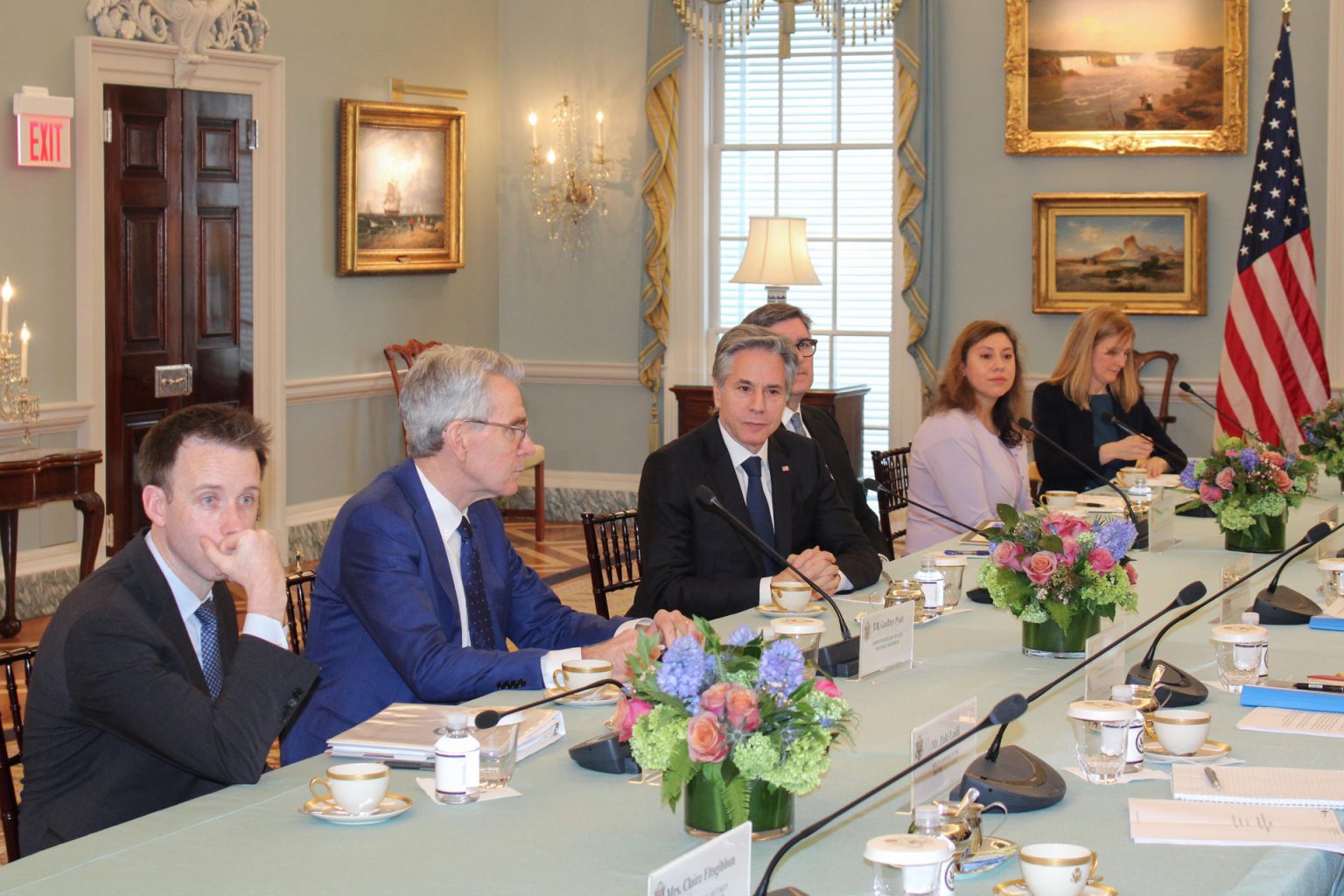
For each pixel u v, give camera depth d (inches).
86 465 224.7
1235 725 87.9
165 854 65.9
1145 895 60.7
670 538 134.1
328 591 102.0
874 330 329.7
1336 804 72.1
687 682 65.0
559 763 80.3
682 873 53.9
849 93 327.3
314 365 302.0
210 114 272.1
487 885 62.1
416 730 83.3
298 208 295.3
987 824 70.0
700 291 339.6
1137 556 151.1
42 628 237.8
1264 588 131.0
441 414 101.9
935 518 172.9
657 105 333.7
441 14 331.9
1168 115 295.0
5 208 236.7
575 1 343.9
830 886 61.8
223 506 83.7
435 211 329.1
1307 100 286.2
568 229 349.7
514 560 114.5
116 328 256.8
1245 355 259.3
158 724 78.0
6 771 87.0
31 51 239.1
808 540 143.6
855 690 97.4
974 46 310.7
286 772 78.9
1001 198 311.4
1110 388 222.7
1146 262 298.8
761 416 134.2
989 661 106.4
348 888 61.7
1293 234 259.1
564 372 352.8
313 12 295.4
